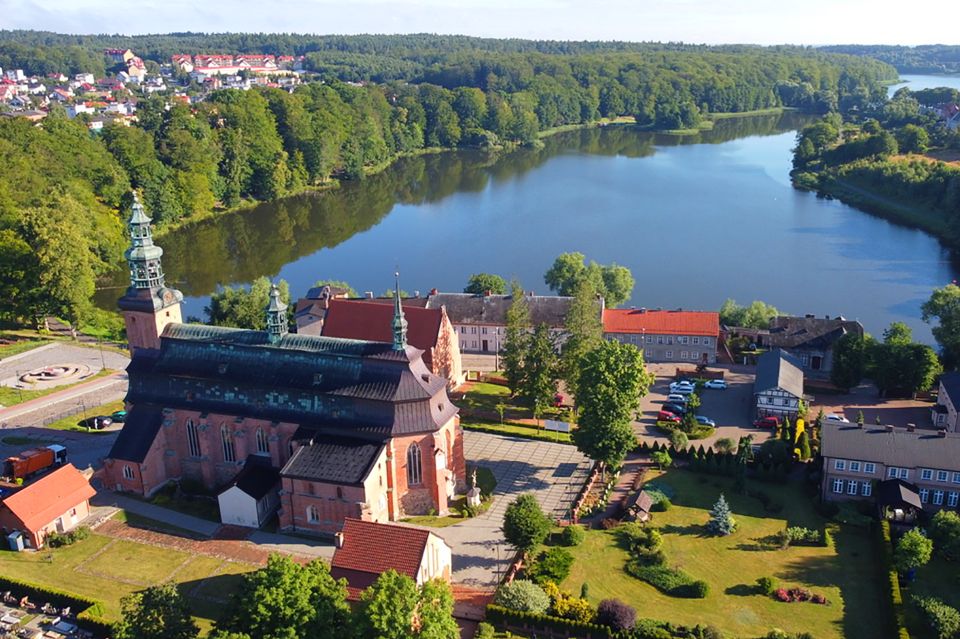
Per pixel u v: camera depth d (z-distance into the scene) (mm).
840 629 84812
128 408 119375
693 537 102062
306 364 109500
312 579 71312
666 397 148125
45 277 171250
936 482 106625
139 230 113375
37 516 100312
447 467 109938
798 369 146875
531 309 169625
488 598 90438
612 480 116250
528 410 142250
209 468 113562
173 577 94125
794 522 105750
